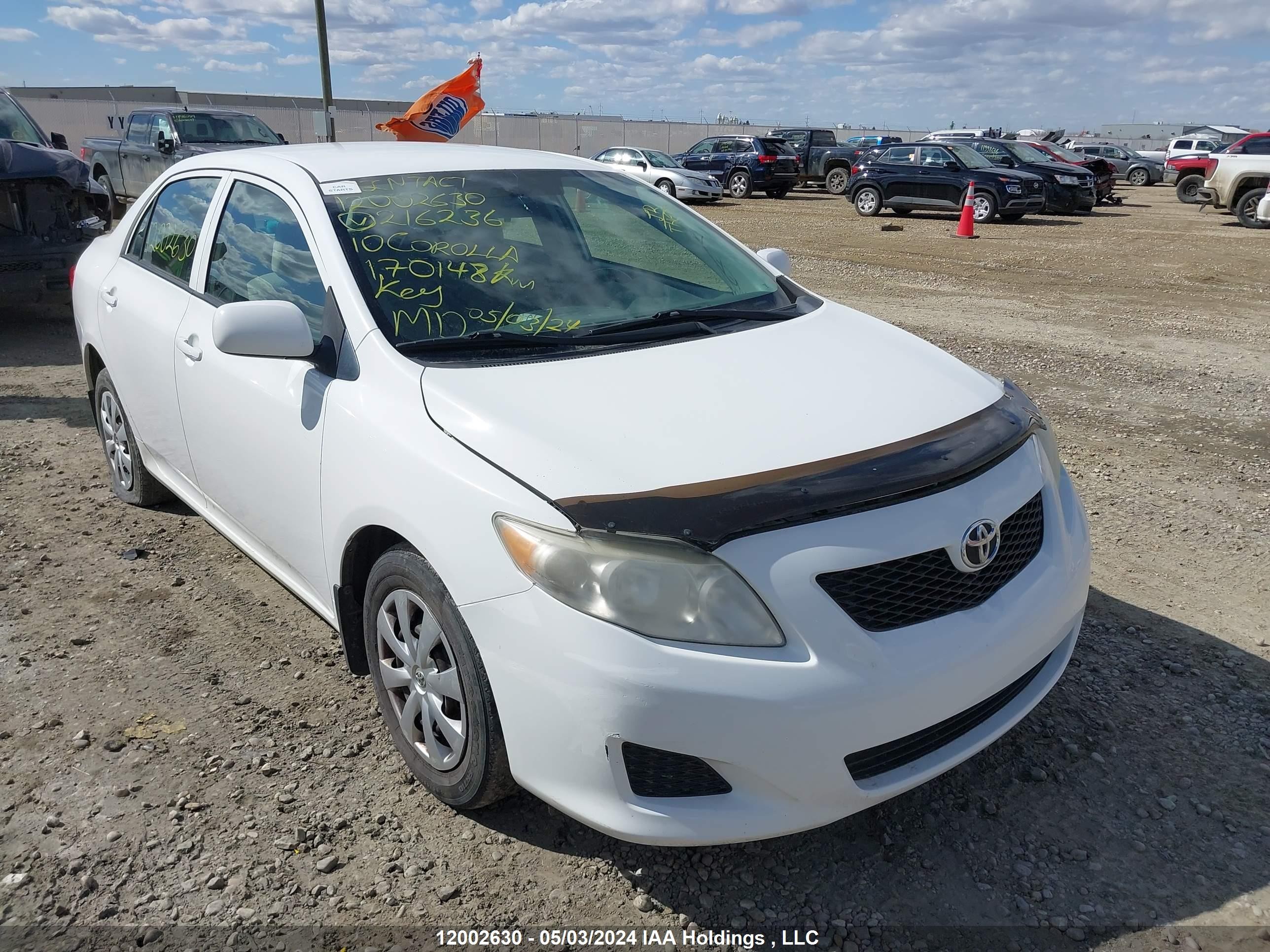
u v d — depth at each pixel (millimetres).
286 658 3453
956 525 2301
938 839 2605
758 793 2150
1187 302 10852
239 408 3234
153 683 3279
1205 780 2820
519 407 2457
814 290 11492
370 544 2822
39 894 2389
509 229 3289
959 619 2305
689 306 3256
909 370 2898
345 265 2953
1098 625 3672
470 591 2297
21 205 8070
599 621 2105
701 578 2092
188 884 2426
